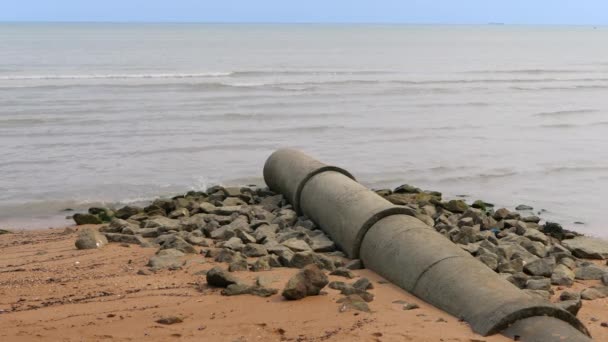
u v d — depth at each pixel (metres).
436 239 9.73
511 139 26.02
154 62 60.06
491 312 7.83
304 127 27.22
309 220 12.97
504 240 12.52
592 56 87.56
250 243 11.45
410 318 8.17
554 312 7.74
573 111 33.91
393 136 25.91
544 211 16.59
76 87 37.94
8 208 15.84
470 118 31.06
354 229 10.73
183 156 21.55
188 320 8.12
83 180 18.42
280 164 15.03
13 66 52.34
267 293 8.98
